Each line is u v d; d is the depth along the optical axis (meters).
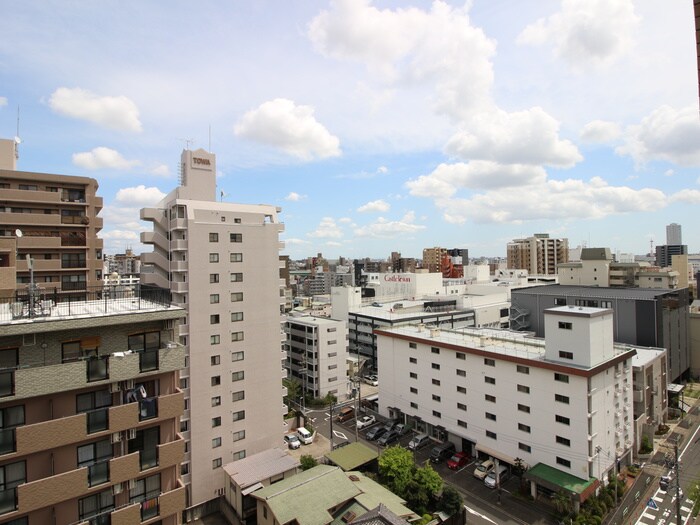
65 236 46.53
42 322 18.84
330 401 62.03
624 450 39.19
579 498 32.00
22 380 18.05
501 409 40.25
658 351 51.81
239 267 39.19
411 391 50.47
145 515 21.39
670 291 66.25
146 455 21.72
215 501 37.16
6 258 29.81
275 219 43.53
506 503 35.16
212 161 42.09
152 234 40.72
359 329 88.69
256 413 39.75
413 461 40.16
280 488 32.09
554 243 176.38
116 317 20.84
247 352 39.38
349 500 30.80
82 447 20.02
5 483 18.14
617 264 88.12
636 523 32.03
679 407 54.50
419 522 30.47
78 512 19.88
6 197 43.28
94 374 19.80
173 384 22.89
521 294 72.62
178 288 36.59
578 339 35.34
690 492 32.38
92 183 48.22
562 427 35.44
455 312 91.50
